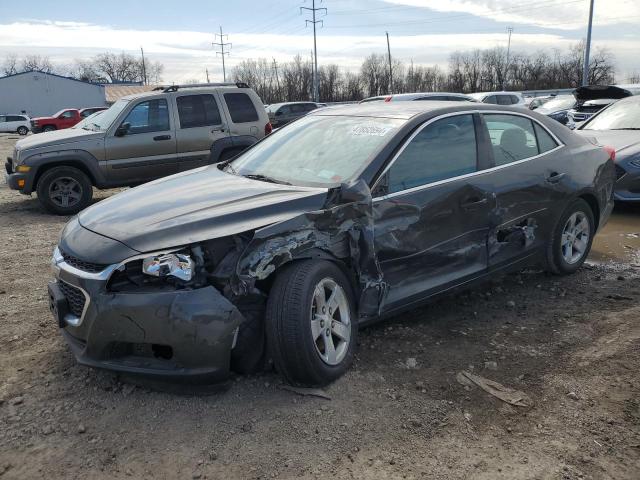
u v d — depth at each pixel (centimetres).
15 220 899
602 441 290
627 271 555
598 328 420
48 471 268
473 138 438
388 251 370
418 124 405
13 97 6341
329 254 344
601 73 7006
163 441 288
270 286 329
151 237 310
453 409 317
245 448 281
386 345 392
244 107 1036
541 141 497
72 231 351
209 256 312
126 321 298
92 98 6638
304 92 7475
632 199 769
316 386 330
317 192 350
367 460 274
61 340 405
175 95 986
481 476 264
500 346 393
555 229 502
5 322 441
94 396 329
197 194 370
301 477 262
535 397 330
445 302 473
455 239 412
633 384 341
